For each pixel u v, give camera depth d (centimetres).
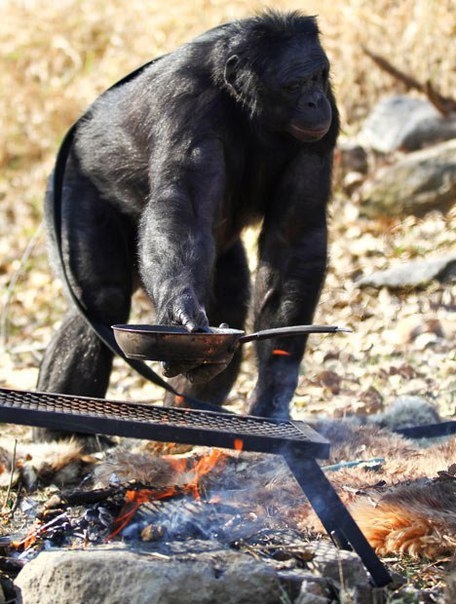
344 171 1495
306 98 690
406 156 1419
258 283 743
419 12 1689
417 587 488
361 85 1695
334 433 696
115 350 728
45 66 2081
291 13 718
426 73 1655
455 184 1338
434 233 1298
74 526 534
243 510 554
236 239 808
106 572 445
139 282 852
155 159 701
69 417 452
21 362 1152
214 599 443
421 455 646
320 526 537
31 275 1493
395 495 560
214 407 677
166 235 646
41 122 1970
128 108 758
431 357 993
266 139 727
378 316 1134
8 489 638
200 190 686
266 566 455
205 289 643
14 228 1719
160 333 504
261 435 464
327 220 750
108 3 2173
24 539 536
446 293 1130
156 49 1917
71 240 789
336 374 981
